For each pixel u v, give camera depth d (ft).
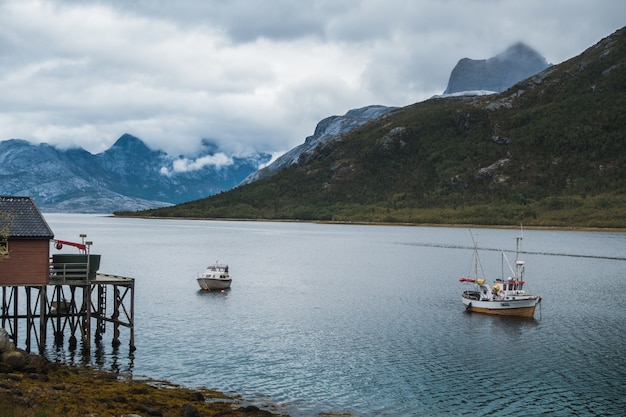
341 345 183.52
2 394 107.55
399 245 617.21
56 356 163.94
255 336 192.95
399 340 191.01
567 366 164.04
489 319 225.15
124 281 168.76
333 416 126.93
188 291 285.02
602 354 175.94
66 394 116.26
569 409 133.39
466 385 147.84
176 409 118.83
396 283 324.19
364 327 208.74
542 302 264.93
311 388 144.15
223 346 179.63
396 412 130.52
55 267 162.50
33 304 243.40
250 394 138.62
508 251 543.80
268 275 355.77
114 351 170.81
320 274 363.76
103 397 118.83
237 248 560.20
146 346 177.58
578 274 374.63
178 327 204.03
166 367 157.17
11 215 156.97
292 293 283.79
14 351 132.46
